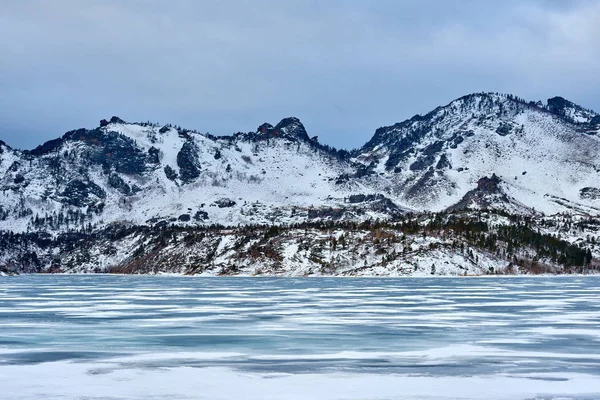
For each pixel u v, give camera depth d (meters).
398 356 82.56
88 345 91.12
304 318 121.38
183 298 172.00
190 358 81.50
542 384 68.12
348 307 142.62
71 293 198.75
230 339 96.00
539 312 131.00
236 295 182.50
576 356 82.50
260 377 71.12
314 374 72.62
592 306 143.75
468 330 104.75
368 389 66.06
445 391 65.44
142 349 87.94
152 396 63.66
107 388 66.44
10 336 99.62
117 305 150.25
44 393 64.62
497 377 71.19
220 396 63.56
